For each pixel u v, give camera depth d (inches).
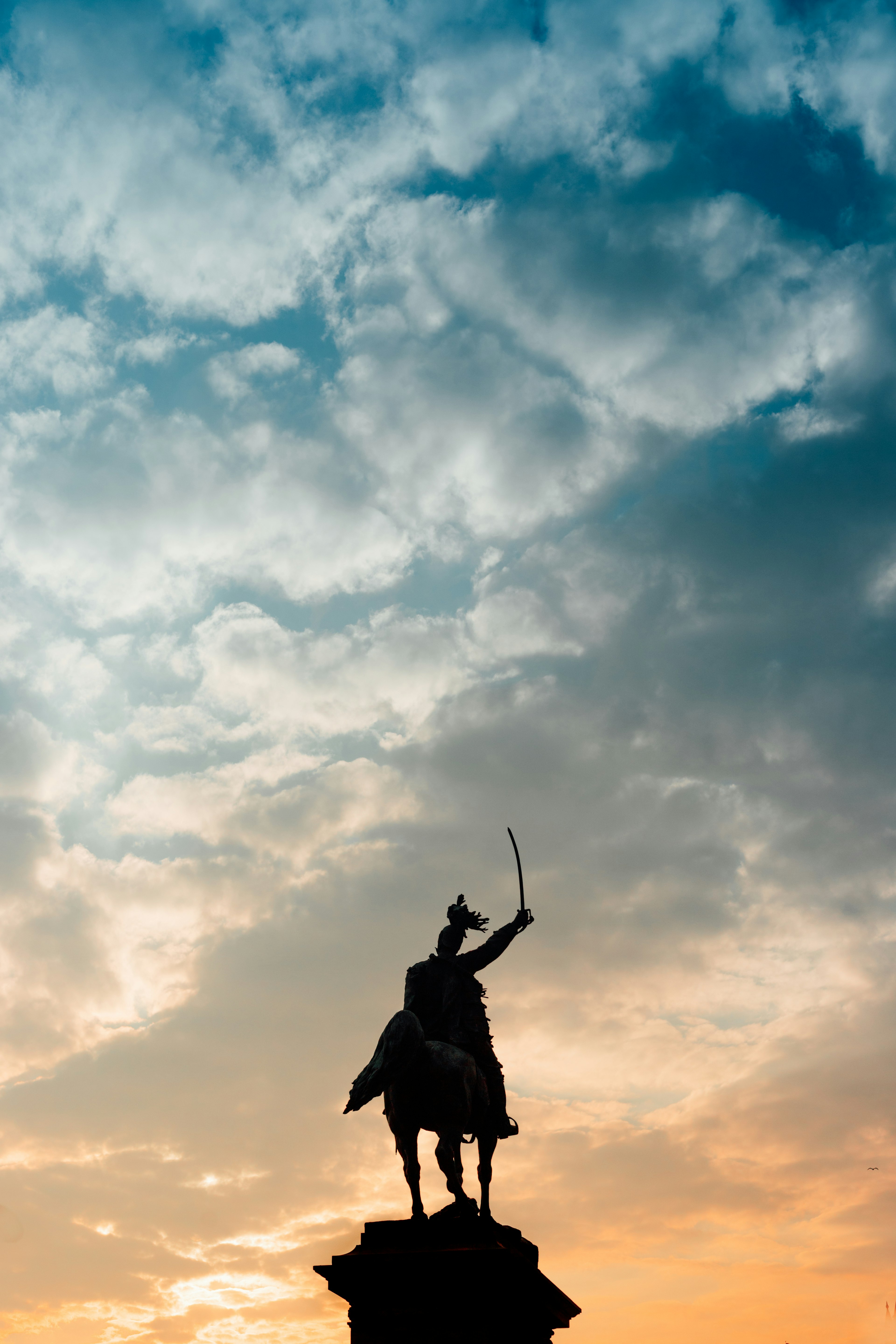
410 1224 999.0
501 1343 937.5
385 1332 953.5
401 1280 956.6
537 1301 999.0
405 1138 1038.4
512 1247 1009.5
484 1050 1102.4
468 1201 1016.2
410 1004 1118.4
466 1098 1037.2
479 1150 1091.3
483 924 1170.0
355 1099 1027.9
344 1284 967.6
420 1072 1032.8
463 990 1120.8
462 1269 951.0
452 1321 945.5
